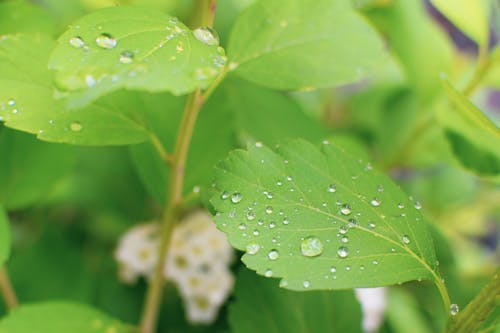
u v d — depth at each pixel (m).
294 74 0.26
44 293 0.32
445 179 0.40
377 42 0.27
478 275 0.35
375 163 0.37
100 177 0.37
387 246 0.24
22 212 0.39
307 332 0.28
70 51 0.23
